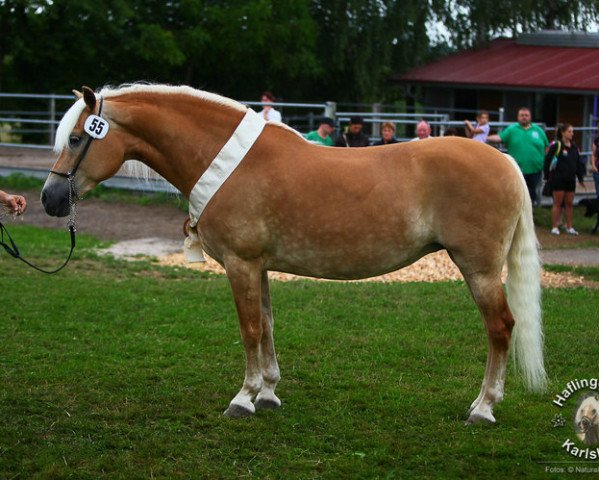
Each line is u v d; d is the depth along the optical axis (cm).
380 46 2655
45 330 753
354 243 528
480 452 504
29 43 2441
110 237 1284
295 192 527
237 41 2494
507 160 534
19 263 1038
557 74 2275
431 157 523
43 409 566
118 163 554
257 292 546
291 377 641
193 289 920
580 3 2680
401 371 653
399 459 495
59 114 2533
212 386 614
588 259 1155
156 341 722
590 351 697
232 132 543
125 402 581
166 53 2361
